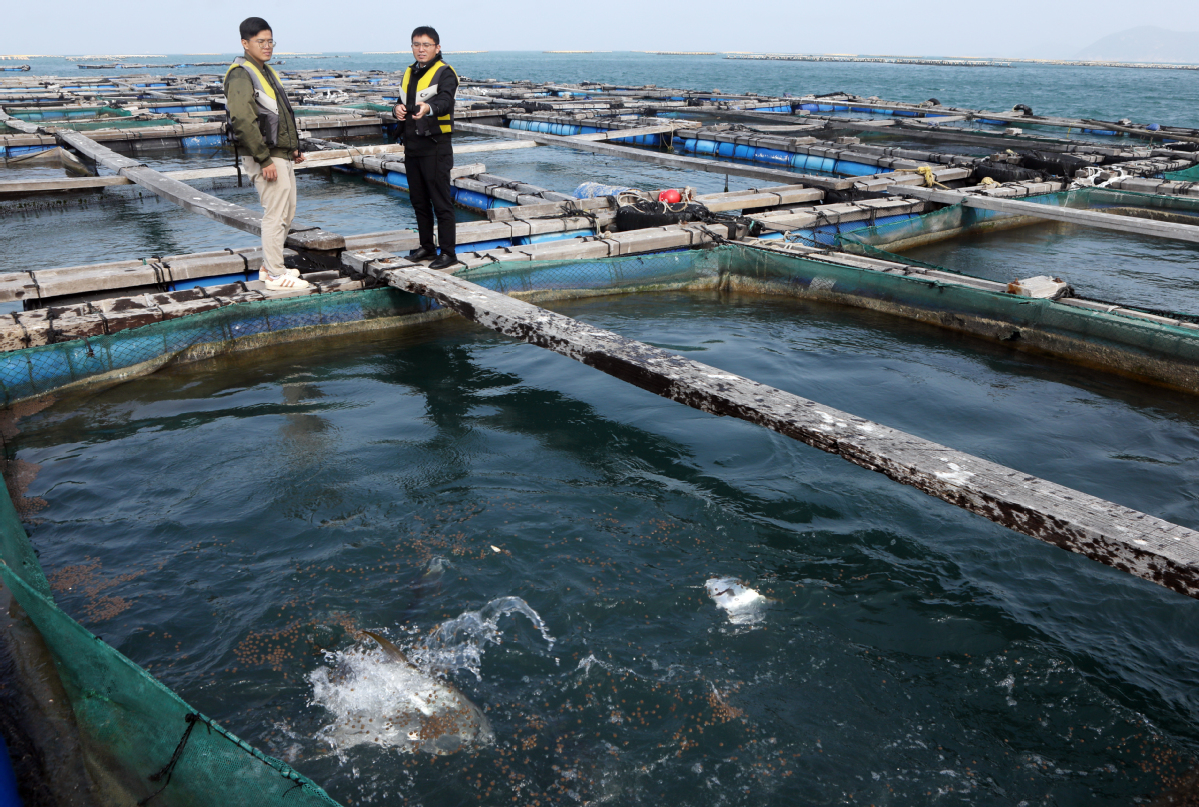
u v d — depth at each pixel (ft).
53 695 8.98
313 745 8.98
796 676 10.30
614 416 17.99
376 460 15.53
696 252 29.17
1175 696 10.12
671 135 73.46
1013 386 20.83
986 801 8.59
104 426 17.03
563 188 54.03
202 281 25.80
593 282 27.89
